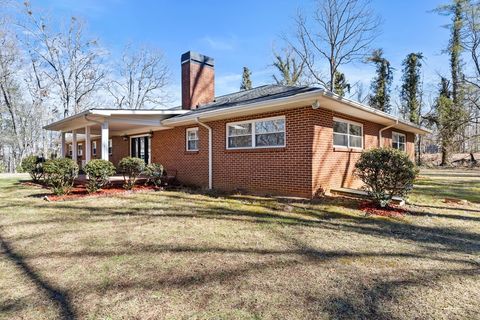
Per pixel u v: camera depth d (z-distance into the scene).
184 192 9.21
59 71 25.28
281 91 8.98
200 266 3.21
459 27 21.30
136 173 9.48
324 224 5.12
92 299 2.49
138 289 2.67
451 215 5.85
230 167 9.63
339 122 8.96
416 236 4.42
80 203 7.11
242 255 3.56
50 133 30.14
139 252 3.66
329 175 8.27
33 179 12.50
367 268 3.17
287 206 6.66
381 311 2.32
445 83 25.55
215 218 5.58
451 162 25.97
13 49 22.89
